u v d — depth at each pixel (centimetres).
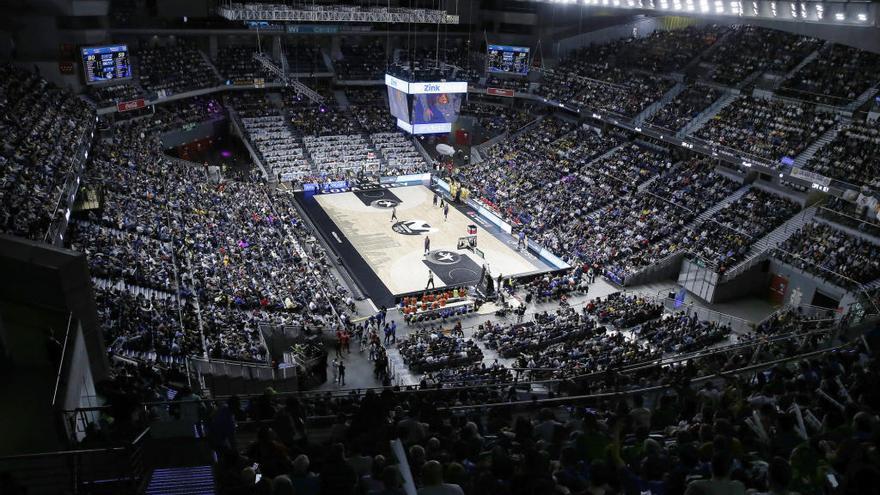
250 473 837
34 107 4212
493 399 2128
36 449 1140
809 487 761
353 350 3550
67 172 3512
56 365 1400
